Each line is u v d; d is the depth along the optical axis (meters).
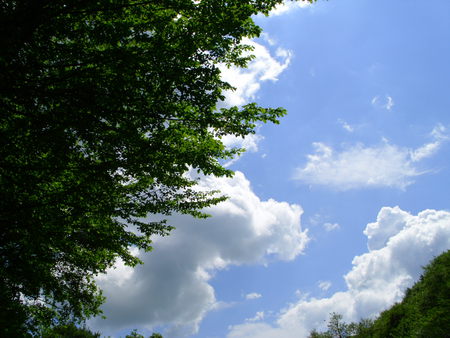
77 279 10.39
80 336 32.81
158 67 5.49
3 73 4.68
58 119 5.20
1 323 4.73
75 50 5.28
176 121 6.47
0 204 5.68
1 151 5.26
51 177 6.32
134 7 5.75
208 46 6.00
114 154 6.27
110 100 5.25
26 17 4.81
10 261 7.32
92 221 8.27
